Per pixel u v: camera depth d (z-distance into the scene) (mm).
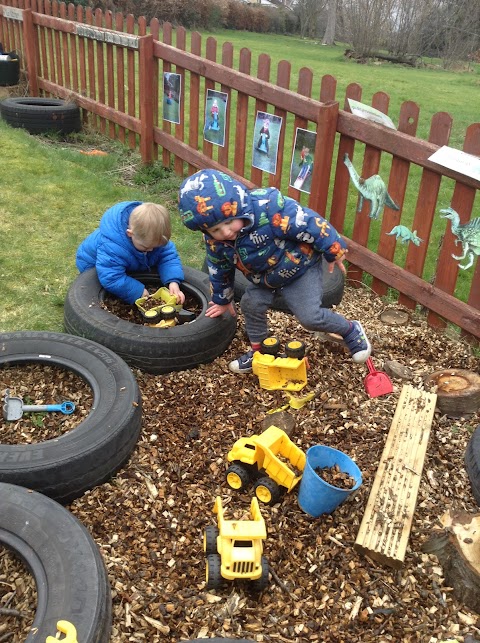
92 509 1541
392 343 2352
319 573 1416
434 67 16469
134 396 1733
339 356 2215
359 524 1541
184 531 1504
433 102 8508
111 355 1899
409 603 1359
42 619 1141
